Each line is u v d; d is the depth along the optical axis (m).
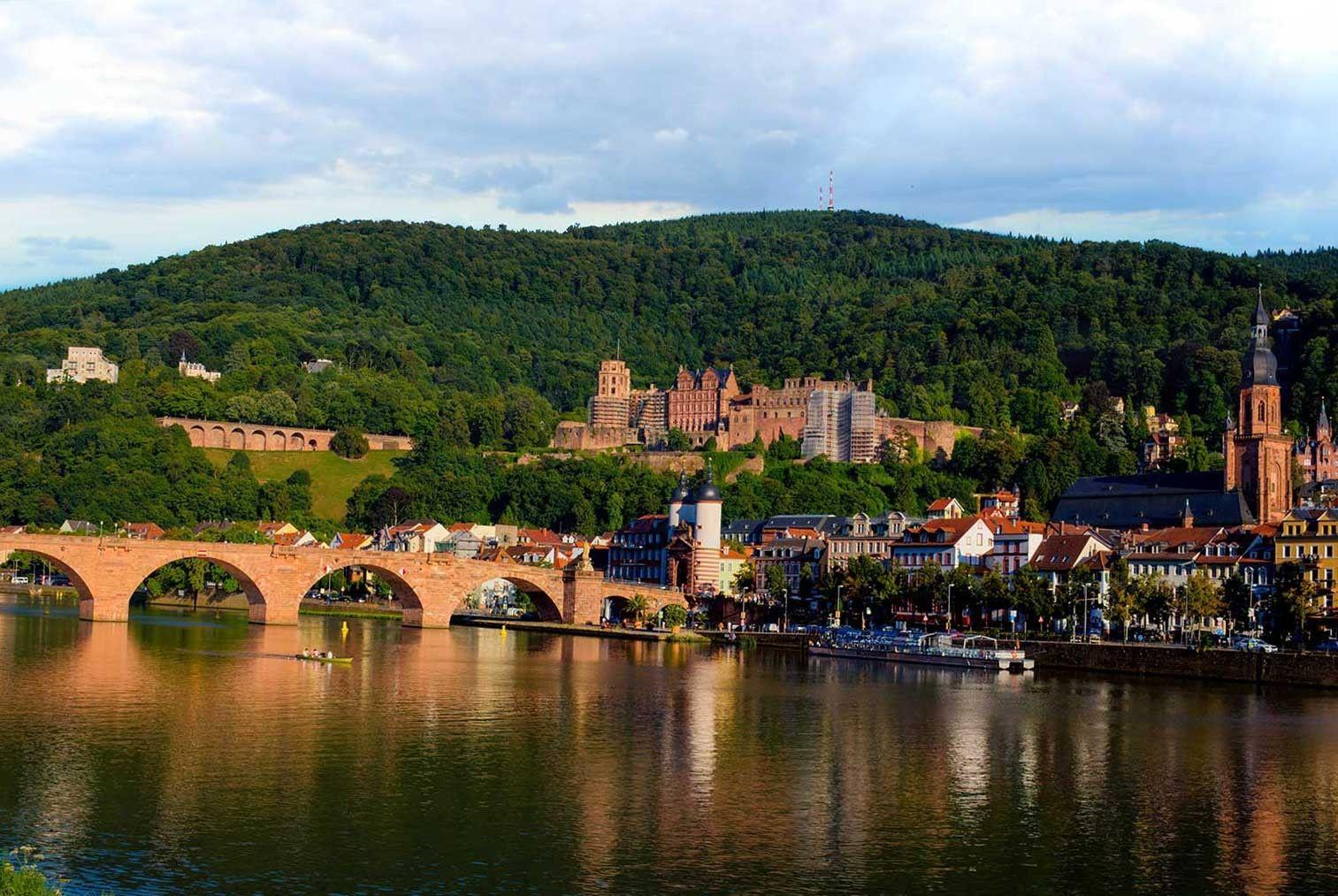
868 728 193.12
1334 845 136.75
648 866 125.81
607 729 187.88
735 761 168.75
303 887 118.00
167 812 138.25
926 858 130.00
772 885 121.75
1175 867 129.12
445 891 118.19
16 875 98.81
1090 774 165.00
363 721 188.25
